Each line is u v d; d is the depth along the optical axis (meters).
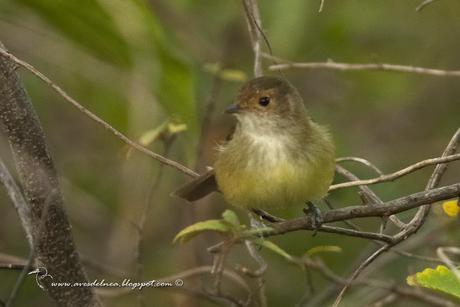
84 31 10.30
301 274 13.37
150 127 10.34
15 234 13.72
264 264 9.09
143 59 10.11
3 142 12.49
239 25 13.84
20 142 8.01
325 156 9.29
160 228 13.29
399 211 8.34
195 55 13.55
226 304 10.65
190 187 9.84
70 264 8.23
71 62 12.51
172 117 9.88
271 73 13.81
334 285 11.89
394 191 13.37
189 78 10.23
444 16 15.14
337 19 14.10
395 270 12.52
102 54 10.58
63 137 14.49
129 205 11.55
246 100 9.64
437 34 15.14
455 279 7.56
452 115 15.26
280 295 13.25
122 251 12.52
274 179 9.20
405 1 14.93
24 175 8.05
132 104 10.41
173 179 12.79
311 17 14.06
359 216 8.41
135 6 9.86
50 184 8.04
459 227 11.62
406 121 15.59
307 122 9.45
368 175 13.34
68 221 8.16
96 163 14.49
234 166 9.39
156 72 10.15
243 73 12.78
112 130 8.14
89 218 14.02
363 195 9.09
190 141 10.96
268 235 8.46
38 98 13.73
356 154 14.48
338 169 9.67
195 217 13.01
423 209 8.63
